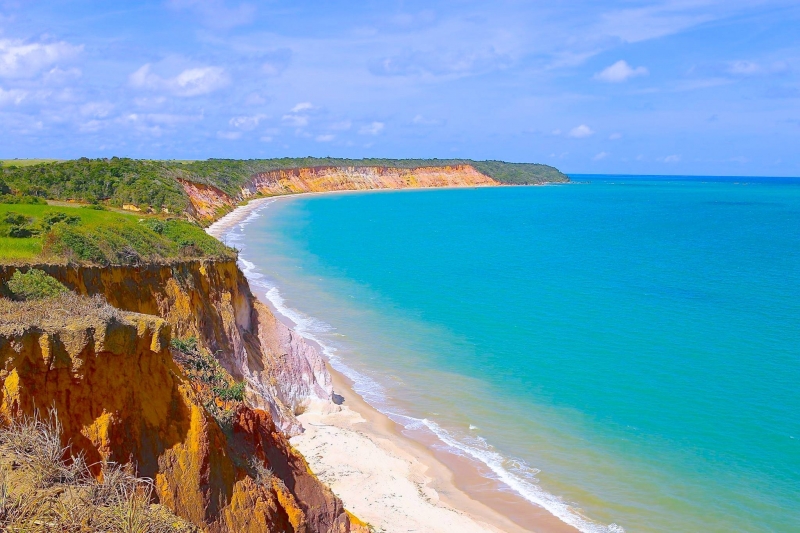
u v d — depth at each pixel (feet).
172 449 43.42
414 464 88.84
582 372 128.06
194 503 43.01
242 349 95.35
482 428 101.86
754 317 173.78
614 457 92.43
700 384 121.29
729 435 99.45
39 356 37.58
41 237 81.30
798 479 86.12
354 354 137.49
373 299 194.80
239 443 53.26
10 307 42.27
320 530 59.36
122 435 40.09
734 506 79.66
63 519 27.96
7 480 29.73
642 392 117.39
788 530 74.59
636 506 79.87
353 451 89.81
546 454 93.45
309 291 204.33
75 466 32.73
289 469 59.77
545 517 77.20
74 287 68.74
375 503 76.54
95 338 39.68
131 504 30.50
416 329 159.63
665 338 152.56
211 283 96.84
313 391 106.63
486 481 85.56
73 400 38.34
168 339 45.68
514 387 119.75
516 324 165.58
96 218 107.14
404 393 115.96
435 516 75.15
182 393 45.34
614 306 187.62
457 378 124.06
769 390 118.01
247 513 47.32
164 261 86.63
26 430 32.94
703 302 193.36
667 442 97.19
